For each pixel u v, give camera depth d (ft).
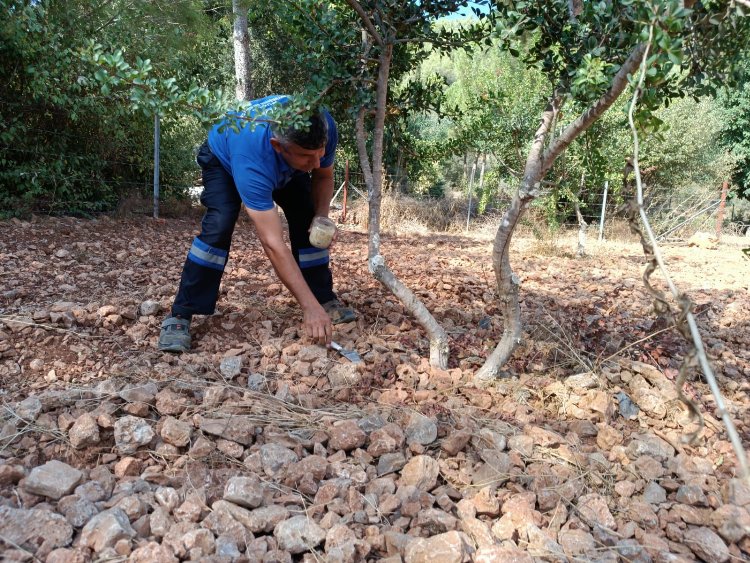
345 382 8.89
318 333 9.36
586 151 11.34
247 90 36.42
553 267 23.86
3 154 22.77
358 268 18.81
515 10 7.87
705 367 3.77
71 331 10.02
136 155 28.58
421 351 10.63
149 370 8.86
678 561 5.63
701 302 17.43
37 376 8.63
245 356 9.64
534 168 8.03
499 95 17.80
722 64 6.99
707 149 45.01
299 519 5.77
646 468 7.11
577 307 15.05
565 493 6.53
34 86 21.67
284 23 9.64
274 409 7.95
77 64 22.27
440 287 15.88
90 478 6.35
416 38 9.27
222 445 7.00
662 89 7.59
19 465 6.23
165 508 5.88
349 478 6.55
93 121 24.86
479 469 6.86
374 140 9.39
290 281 9.21
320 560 5.43
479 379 9.22
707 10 6.59
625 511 6.49
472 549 5.51
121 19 23.67
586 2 7.23
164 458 6.82
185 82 26.78
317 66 9.30
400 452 7.14
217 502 5.89
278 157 8.96
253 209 8.86
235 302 12.35
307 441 7.20
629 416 8.68
